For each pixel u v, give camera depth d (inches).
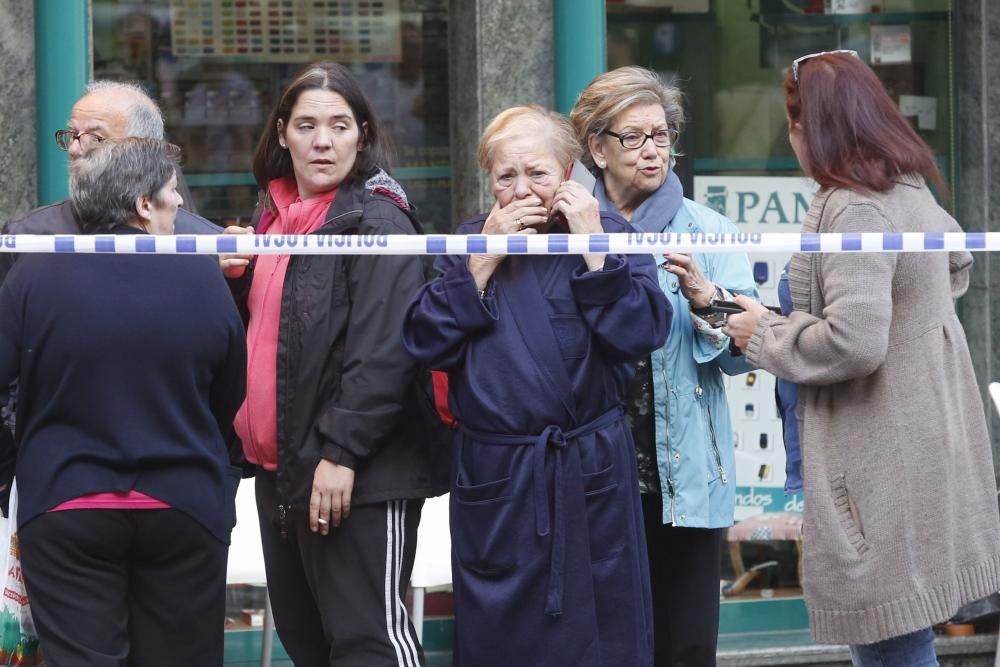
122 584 469.7
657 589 529.0
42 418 461.7
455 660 463.2
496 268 464.1
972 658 722.8
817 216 480.7
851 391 477.7
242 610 725.3
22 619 484.1
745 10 756.0
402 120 728.3
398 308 498.6
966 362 489.4
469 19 698.8
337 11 724.0
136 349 459.5
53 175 642.2
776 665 718.5
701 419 516.1
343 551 501.7
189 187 716.7
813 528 479.8
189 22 714.2
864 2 764.6
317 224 519.5
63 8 639.8
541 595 449.4
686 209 538.0
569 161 475.2
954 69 764.0
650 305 460.1
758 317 487.8
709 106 754.8
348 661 499.5
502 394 453.1
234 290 534.9
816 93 482.0
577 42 691.4
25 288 460.1
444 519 610.9
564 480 450.6
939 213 480.7
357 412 491.5
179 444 467.2
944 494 470.0
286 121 527.5
